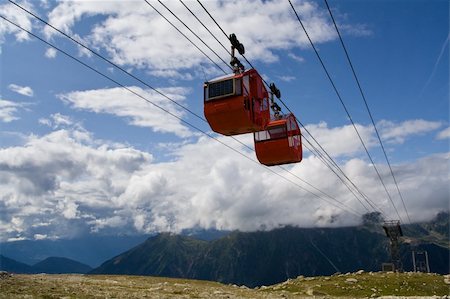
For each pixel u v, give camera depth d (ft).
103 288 146.51
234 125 108.06
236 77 105.50
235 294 175.94
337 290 322.34
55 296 97.91
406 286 330.95
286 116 146.20
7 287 107.76
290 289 336.70
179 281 271.90
